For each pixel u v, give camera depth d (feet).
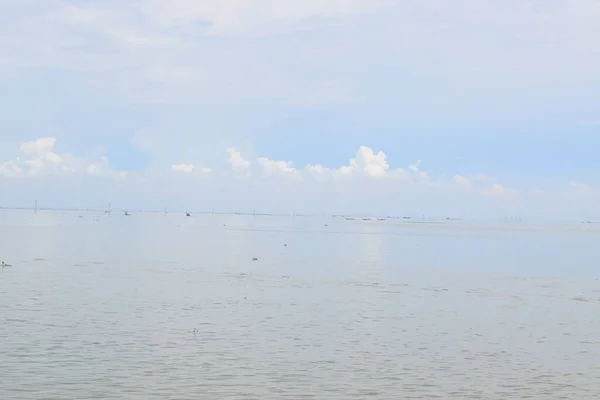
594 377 111.14
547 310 178.60
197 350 123.24
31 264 283.59
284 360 117.91
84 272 255.29
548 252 469.98
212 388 100.53
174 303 177.88
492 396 100.42
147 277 242.99
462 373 112.16
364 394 99.76
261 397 96.99
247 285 223.92
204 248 432.66
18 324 142.41
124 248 413.18
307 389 101.40
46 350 119.85
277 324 150.82
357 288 221.05
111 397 95.04
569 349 130.72
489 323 157.38
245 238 597.93
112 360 114.42
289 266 304.91
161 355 118.83
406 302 189.57
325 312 168.86
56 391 96.94
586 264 352.08
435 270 298.56
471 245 552.00
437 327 151.33
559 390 103.91
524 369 115.34
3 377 102.89
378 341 135.13
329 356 121.60
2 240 464.24
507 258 394.32
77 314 156.66
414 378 108.68
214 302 181.47
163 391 98.48
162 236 599.57
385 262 340.80
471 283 244.42
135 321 149.79
